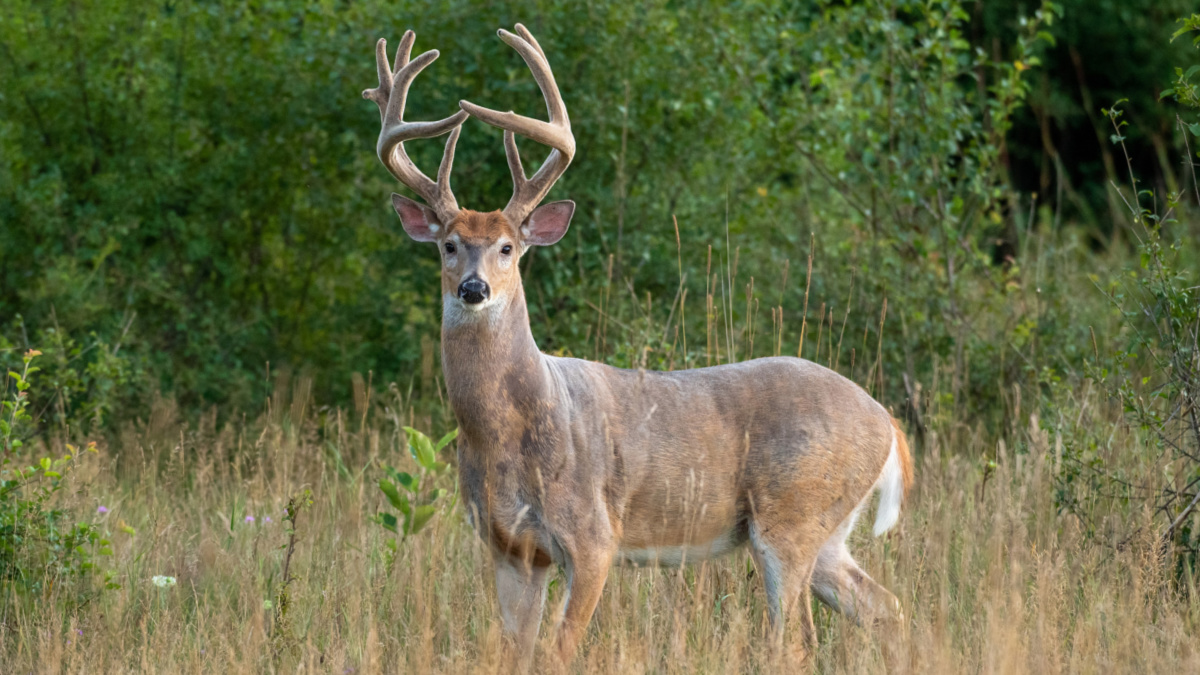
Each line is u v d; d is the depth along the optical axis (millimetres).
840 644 11969
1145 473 14109
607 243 22812
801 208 26281
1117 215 28672
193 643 11867
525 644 11828
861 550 13867
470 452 11828
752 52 24719
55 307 22141
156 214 24516
